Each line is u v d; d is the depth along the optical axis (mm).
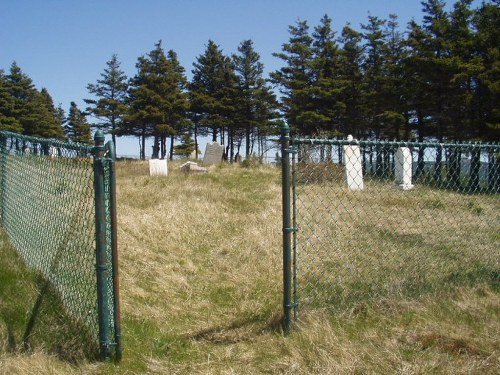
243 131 48438
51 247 4520
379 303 4137
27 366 3012
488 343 3400
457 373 3039
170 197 9812
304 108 37562
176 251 6281
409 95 28281
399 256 5367
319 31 37938
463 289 4492
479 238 5910
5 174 6602
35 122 48688
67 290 4043
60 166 4336
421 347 3395
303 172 5496
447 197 6508
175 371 3158
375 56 35875
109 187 3162
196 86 46719
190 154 47562
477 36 22969
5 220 6590
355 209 6520
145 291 4797
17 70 49125
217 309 4406
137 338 3660
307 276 4902
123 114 46938
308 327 3652
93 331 3416
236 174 14789
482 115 23328
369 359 3201
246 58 44281
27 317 3828
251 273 5355
